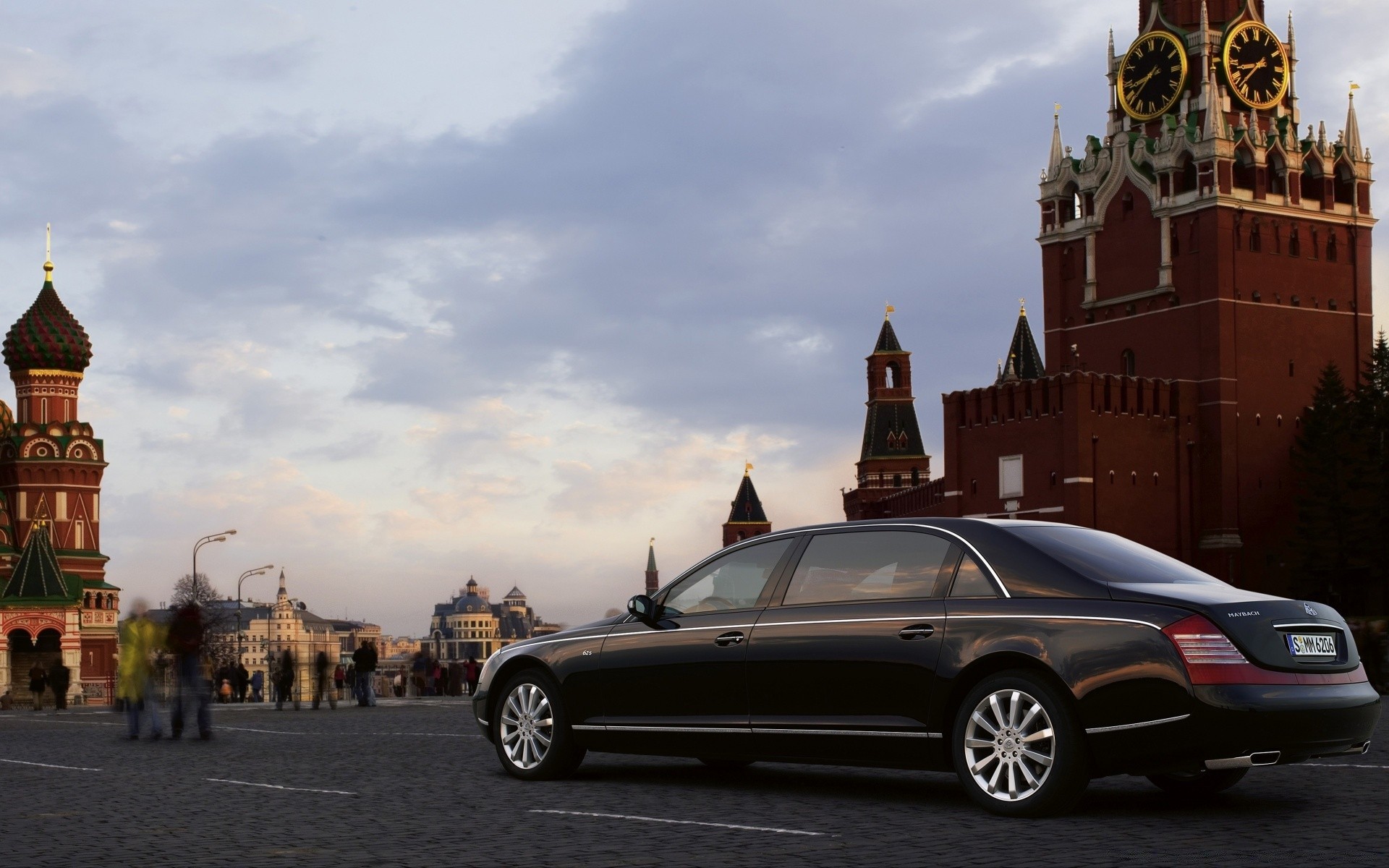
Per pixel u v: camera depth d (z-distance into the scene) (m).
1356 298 97.75
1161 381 91.62
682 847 10.45
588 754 18.22
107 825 11.82
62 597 110.69
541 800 13.30
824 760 13.05
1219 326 92.31
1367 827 11.02
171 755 19.16
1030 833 10.92
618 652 14.45
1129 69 99.94
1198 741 11.16
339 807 12.84
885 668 12.62
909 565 13.02
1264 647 11.40
